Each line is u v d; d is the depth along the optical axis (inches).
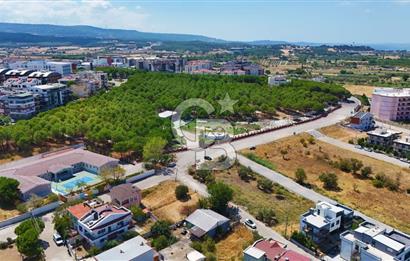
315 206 3656.5
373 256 2714.1
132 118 5925.2
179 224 3422.7
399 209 3784.5
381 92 7785.4
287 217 3582.7
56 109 6505.9
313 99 7657.5
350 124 6545.3
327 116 7317.9
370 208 3786.9
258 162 4881.9
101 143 5339.6
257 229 3373.5
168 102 7017.7
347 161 4768.7
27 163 4586.6
